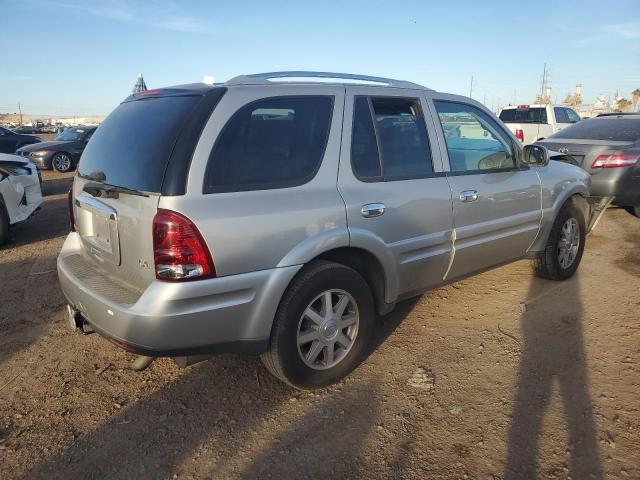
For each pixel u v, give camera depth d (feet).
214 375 11.31
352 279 10.49
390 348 12.39
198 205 8.56
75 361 12.05
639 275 17.08
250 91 9.64
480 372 11.21
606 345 12.23
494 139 14.16
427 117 12.37
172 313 8.50
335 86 10.85
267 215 9.14
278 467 8.48
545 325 13.43
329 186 10.15
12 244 23.30
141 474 8.39
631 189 23.95
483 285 16.38
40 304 15.51
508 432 9.19
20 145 60.95
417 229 11.60
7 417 9.93
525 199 14.42
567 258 16.58
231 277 8.86
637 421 9.37
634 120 25.82
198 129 8.91
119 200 9.36
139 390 10.79
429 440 9.06
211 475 8.34
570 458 8.51
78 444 9.12
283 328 9.62
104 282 9.89
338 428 9.45
